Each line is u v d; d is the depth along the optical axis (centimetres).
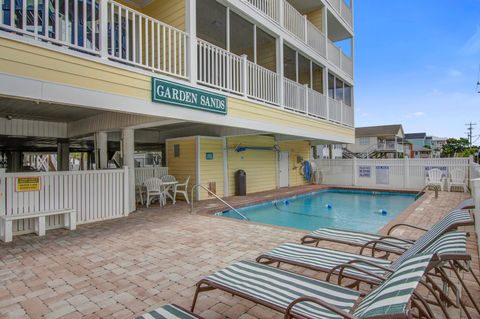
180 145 1175
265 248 497
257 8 906
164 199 1006
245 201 1061
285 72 1369
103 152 886
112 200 754
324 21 1336
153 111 605
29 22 564
